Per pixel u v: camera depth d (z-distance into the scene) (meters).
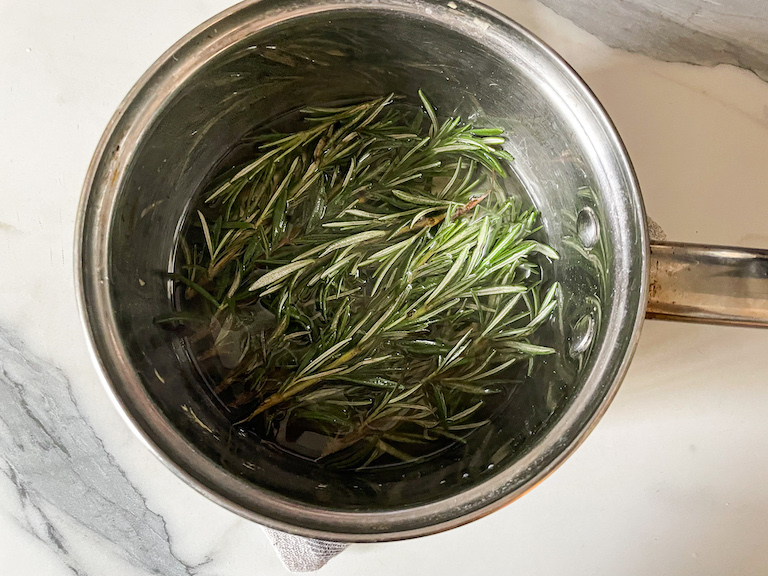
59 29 0.26
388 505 0.19
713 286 0.19
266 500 0.18
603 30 0.27
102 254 0.19
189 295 0.24
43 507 0.26
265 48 0.21
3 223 0.26
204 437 0.21
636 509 0.27
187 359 0.24
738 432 0.27
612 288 0.19
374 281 0.25
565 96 0.20
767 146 0.28
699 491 0.27
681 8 0.26
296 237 0.25
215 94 0.22
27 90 0.26
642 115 0.28
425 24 0.20
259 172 0.25
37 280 0.26
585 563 0.27
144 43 0.26
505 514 0.27
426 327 0.25
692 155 0.28
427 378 0.24
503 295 0.25
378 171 0.26
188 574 0.27
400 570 0.27
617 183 0.19
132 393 0.18
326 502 0.19
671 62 0.27
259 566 0.27
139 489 0.26
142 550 0.27
